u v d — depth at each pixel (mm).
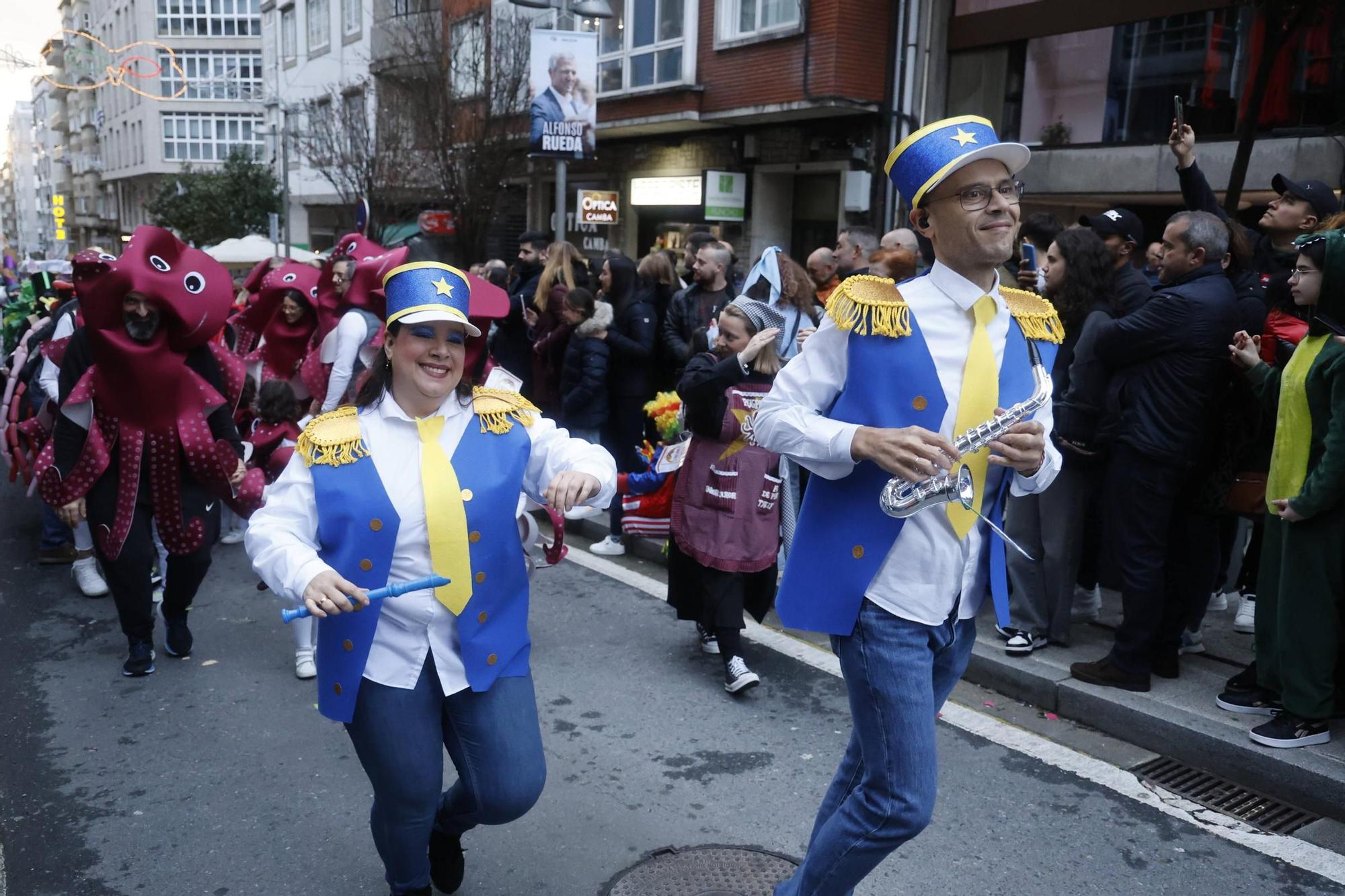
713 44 14258
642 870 3273
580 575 6434
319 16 28266
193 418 4680
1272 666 3979
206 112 47750
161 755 4090
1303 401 3744
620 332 7188
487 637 2590
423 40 17234
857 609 2432
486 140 16219
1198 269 4238
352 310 6094
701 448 4668
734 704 4559
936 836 3475
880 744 2412
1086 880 3232
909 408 2398
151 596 4836
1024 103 11531
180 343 4602
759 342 4449
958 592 2486
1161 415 4168
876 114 12883
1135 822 3580
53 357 5664
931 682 2455
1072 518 4727
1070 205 11195
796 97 13055
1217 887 3209
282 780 3893
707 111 14453
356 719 2582
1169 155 9898
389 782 2570
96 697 4645
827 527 2484
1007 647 4797
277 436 6379
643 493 5043
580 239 18719
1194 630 4852
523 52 15875
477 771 2631
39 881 3234
